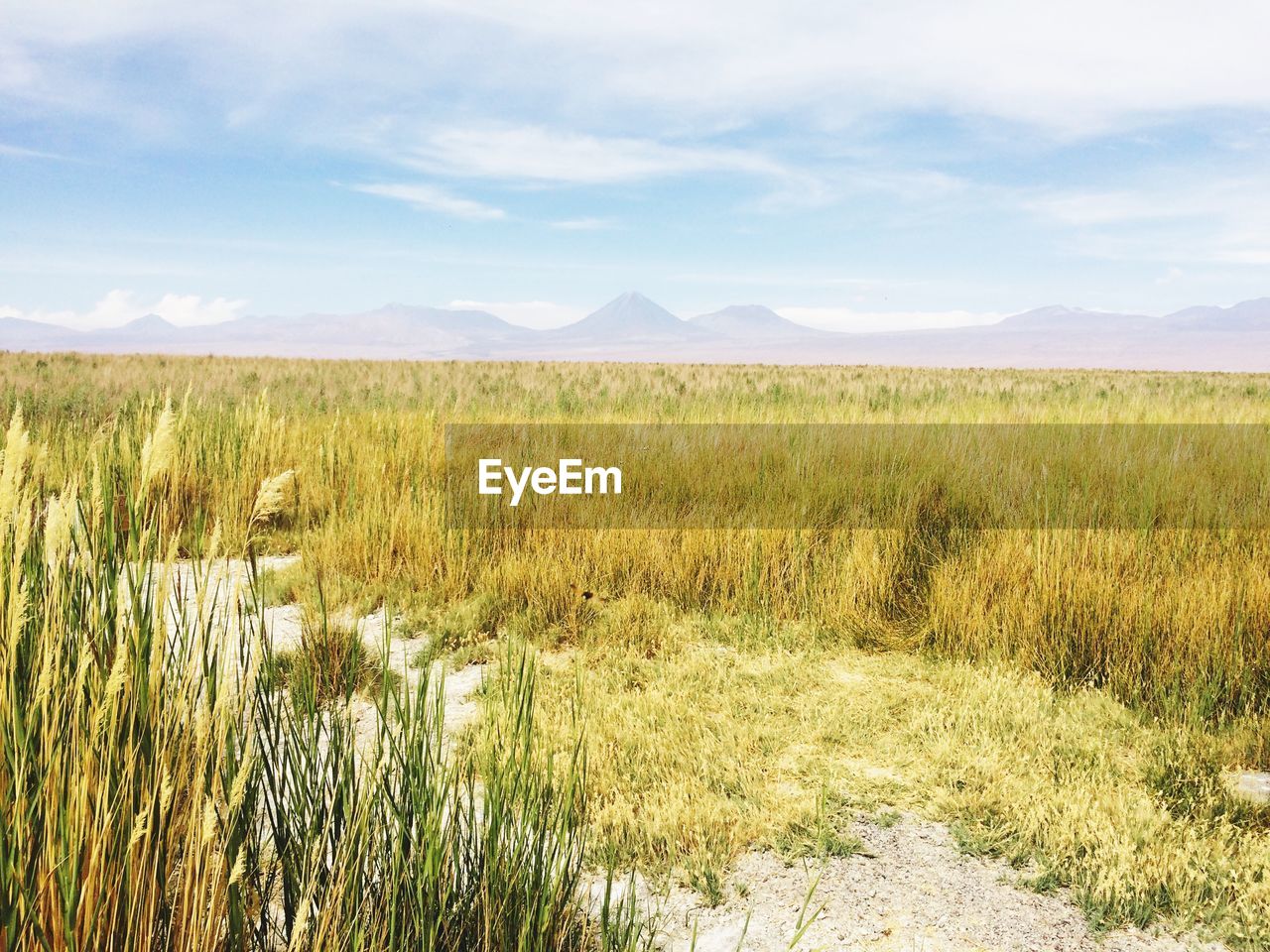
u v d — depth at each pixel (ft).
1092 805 9.31
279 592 15.84
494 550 18.11
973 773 10.16
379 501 20.08
